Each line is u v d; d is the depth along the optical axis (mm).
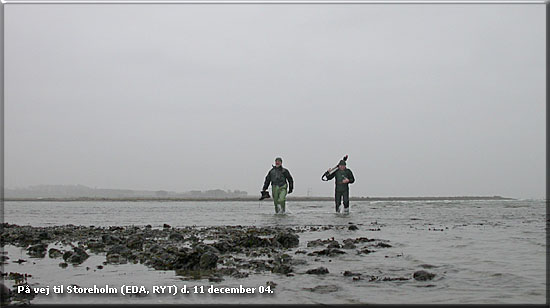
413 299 6211
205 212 28469
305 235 13984
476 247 11016
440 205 37812
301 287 6914
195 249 9656
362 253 10094
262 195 26625
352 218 21828
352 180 26531
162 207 37312
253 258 9625
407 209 30625
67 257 9930
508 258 9336
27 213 28094
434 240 12508
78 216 24844
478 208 32188
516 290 6648
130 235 14055
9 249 11562
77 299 6480
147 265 8984
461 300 6148
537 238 12898
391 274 7793
